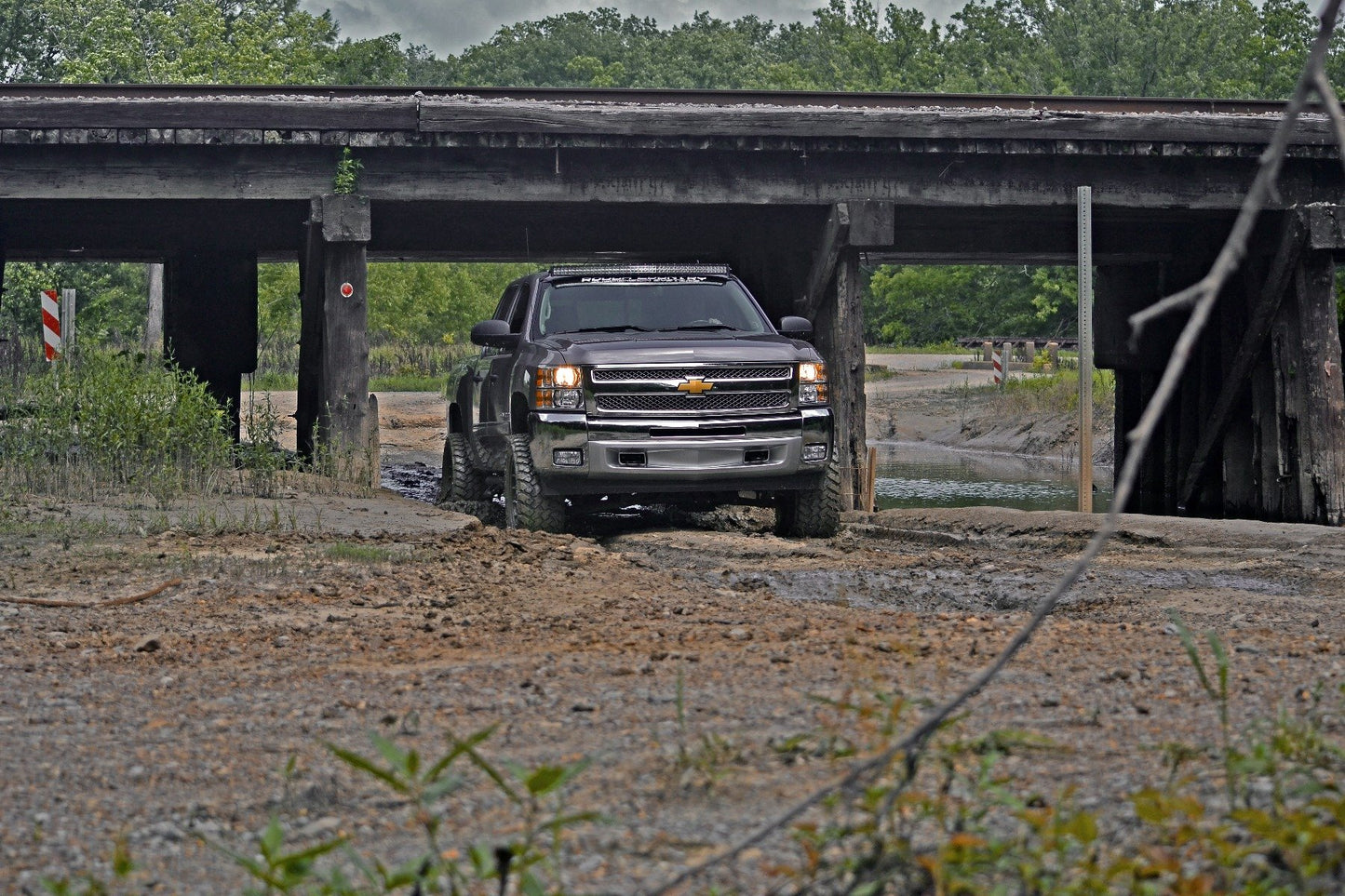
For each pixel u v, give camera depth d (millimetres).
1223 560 19266
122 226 35844
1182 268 36500
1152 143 29141
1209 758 7367
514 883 5789
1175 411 37344
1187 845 5867
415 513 22859
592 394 22094
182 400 25391
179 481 23391
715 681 9891
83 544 17922
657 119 27766
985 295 139000
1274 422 32281
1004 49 185500
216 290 36500
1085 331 25984
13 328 69000
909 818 6359
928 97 30875
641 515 27406
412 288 114062
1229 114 29766
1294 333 30984
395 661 11109
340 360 27938
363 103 27172
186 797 7273
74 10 96438
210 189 27391
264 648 11727
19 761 7996
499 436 25047
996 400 71750
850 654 10930
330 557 17266
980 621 13328
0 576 15523
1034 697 9180
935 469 50656
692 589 15844
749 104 30000
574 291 24766
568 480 22016
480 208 34031
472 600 14555
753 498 24219
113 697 9789
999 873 5551
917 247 36344
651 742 8070
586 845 6254
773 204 28750
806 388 22766
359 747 8227
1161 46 153125
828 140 28375
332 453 27797
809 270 30781
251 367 36906
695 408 22234
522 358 23359
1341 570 17672
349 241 27531
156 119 26734
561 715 8898
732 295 25016
